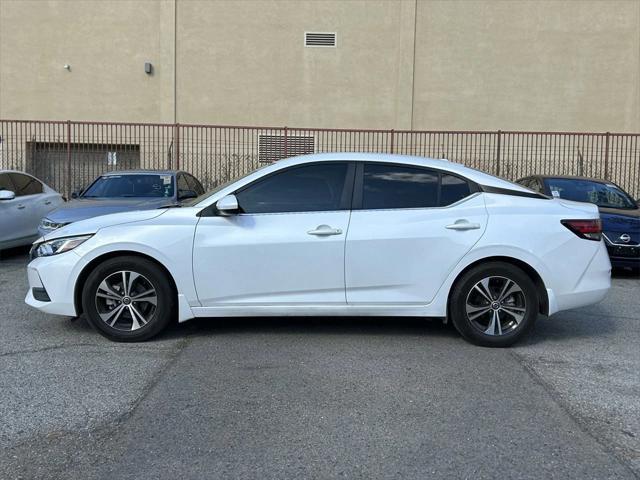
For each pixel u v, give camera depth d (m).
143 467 3.24
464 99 19.08
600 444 3.55
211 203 5.32
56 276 5.29
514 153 18.91
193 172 18.84
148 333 5.32
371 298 5.28
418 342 5.48
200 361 4.90
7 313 6.40
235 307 5.29
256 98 19.03
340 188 5.37
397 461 3.32
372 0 18.89
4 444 3.48
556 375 4.70
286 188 5.38
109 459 3.32
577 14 18.98
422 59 19.03
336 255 5.22
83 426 3.72
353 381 4.50
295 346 5.32
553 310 5.29
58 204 11.10
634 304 7.38
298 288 5.26
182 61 18.97
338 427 3.73
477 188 5.42
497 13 18.97
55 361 4.87
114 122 18.58
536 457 3.38
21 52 19.05
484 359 5.04
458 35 18.98
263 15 18.91
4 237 9.48
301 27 18.92
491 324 5.33
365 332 5.78
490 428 3.74
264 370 4.71
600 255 5.41
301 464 3.28
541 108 19.12
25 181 10.52
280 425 3.75
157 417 3.85
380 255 5.22
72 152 19.05
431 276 5.25
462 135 18.80
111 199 9.08
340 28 18.92
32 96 19.12
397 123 19.06
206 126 17.56
